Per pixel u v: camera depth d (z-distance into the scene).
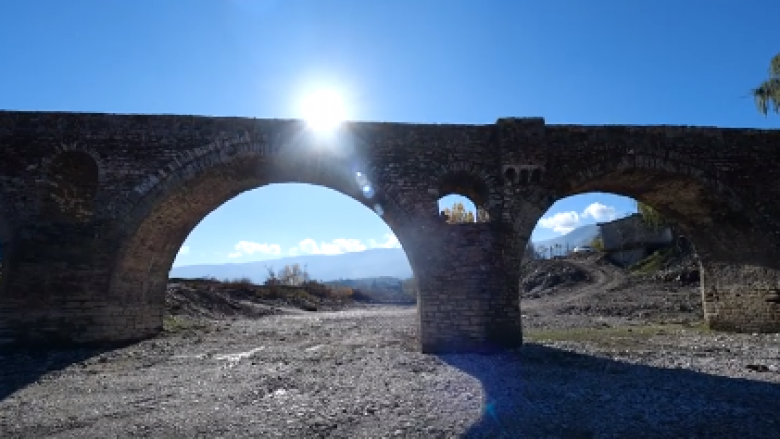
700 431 6.99
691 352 13.70
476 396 9.01
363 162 14.89
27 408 8.51
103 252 14.45
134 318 16.70
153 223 15.50
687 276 36.00
